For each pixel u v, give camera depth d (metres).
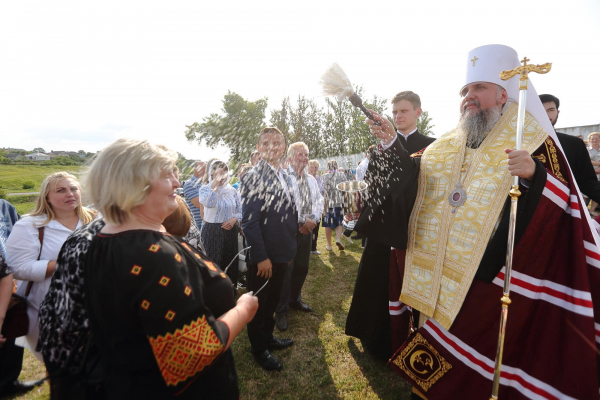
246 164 2.61
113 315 0.86
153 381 0.90
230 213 3.35
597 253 1.51
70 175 1.98
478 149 1.79
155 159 0.92
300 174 2.64
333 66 1.49
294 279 3.23
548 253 1.55
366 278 2.48
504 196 1.64
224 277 1.10
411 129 2.80
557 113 2.69
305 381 2.27
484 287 1.65
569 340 1.47
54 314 1.01
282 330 2.91
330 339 2.77
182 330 0.81
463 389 1.70
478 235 1.68
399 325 2.17
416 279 1.95
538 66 1.42
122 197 0.87
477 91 1.79
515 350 1.59
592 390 1.41
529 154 1.45
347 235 5.89
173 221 1.35
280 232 2.21
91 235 1.08
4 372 2.07
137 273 0.83
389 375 2.31
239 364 2.45
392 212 2.00
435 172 1.93
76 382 1.03
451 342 1.74
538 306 1.57
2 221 2.26
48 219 1.93
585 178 2.43
